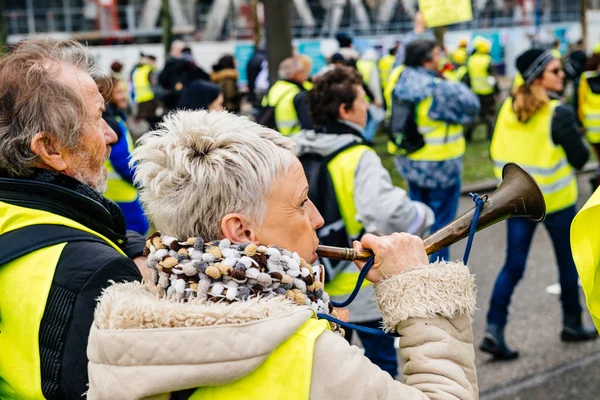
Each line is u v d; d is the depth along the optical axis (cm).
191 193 132
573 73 1030
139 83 1087
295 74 599
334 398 118
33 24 1570
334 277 286
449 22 581
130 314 118
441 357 129
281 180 136
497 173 437
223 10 1669
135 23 1631
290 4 737
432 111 496
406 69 509
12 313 140
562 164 412
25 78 148
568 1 1939
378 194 280
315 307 133
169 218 134
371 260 143
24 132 147
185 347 114
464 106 496
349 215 284
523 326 473
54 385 136
